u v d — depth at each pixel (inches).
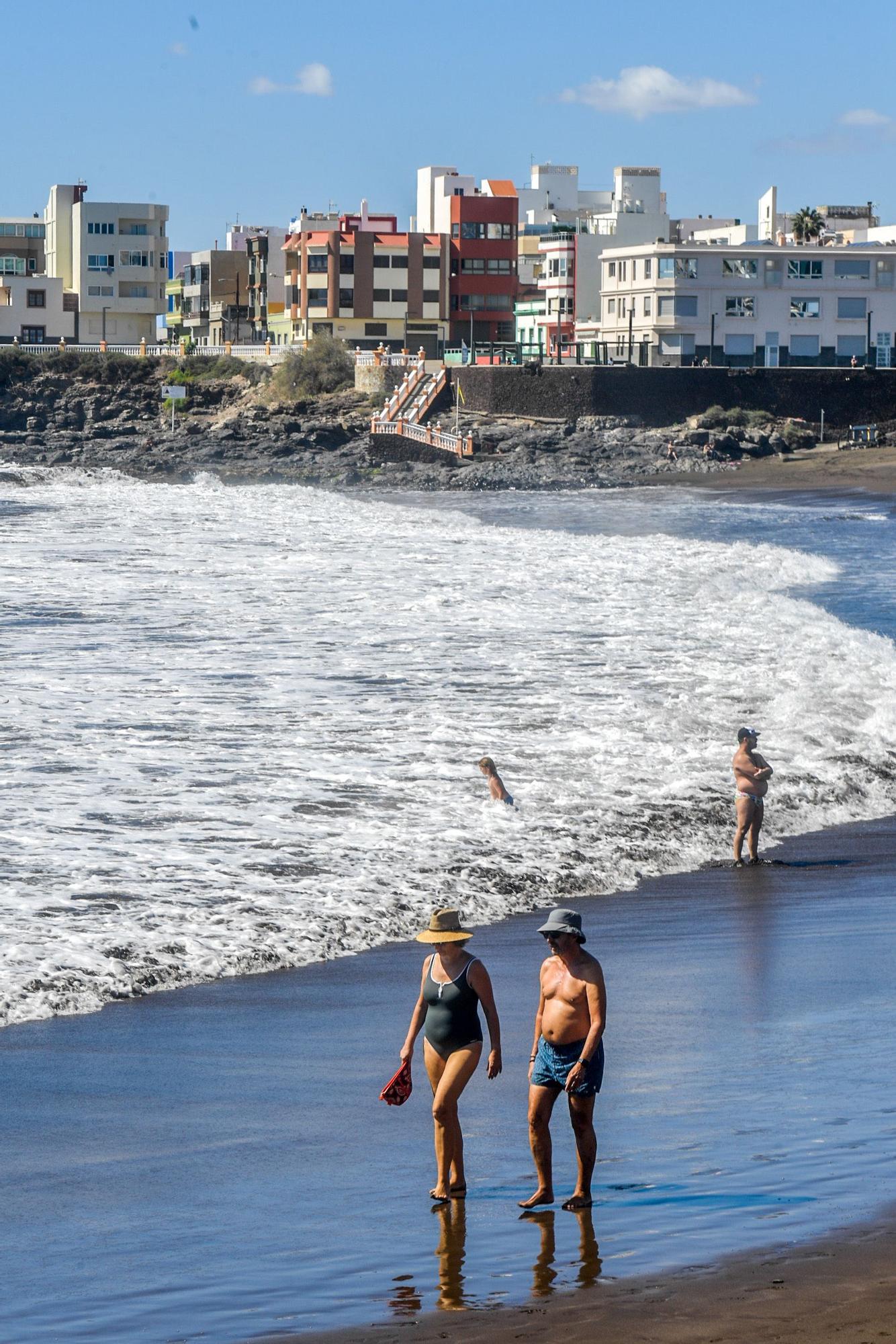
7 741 2645.2
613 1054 1245.7
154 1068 1249.4
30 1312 787.4
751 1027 1317.7
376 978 1569.9
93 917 1715.1
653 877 2071.9
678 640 3912.4
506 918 1841.8
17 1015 1407.5
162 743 2662.4
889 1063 1194.0
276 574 5241.1
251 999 1485.0
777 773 2610.7
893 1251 812.6
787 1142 1006.4
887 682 3393.2
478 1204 946.7
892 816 2477.9
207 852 2012.8
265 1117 1122.7
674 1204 908.6
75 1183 980.6
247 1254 864.3
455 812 2273.6
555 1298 784.3
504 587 4980.3
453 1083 970.1
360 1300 796.0
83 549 5920.3
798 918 1820.9
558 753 2662.4
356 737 2748.5
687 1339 719.7
